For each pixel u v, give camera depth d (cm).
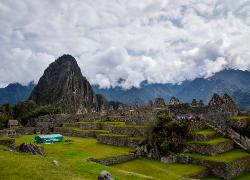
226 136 6644
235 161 5544
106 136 7512
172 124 6500
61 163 4256
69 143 7606
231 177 5378
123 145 7119
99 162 5569
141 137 7056
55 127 10581
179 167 5606
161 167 5622
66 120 11406
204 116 7081
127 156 6156
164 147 6275
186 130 6438
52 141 7856
